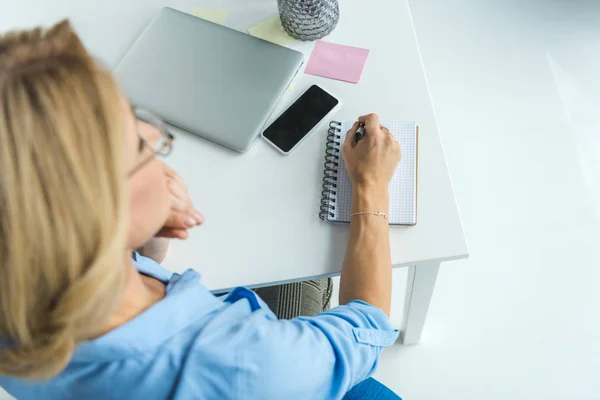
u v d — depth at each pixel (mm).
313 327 626
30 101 344
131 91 909
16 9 1042
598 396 1267
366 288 736
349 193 815
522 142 1549
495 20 1742
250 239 819
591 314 1343
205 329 526
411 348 1372
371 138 800
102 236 363
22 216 342
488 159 1538
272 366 542
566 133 1547
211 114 879
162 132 589
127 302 496
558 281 1383
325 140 867
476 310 1382
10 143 339
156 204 487
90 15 1019
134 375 495
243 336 538
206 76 903
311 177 844
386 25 952
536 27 1712
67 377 497
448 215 802
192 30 941
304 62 933
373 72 914
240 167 863
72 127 347
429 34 1753
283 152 861
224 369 515
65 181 344
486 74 1662
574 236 1420
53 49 381
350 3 979
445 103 1634
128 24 1001
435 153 842
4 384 554
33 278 364
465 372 1330
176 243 826
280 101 905
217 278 806
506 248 1431
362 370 675
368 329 680
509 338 1345
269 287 971
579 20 1699
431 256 785
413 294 1087
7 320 383
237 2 1001
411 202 797
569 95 1599
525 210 1465
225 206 841
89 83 363
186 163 874
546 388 1290
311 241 809
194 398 508
